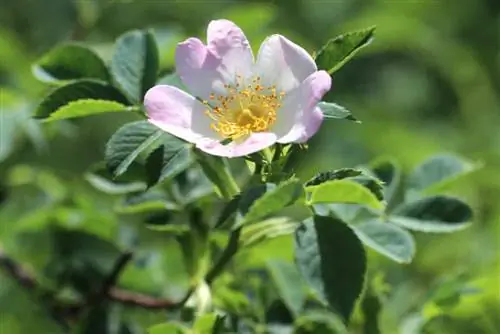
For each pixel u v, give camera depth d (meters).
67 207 0.76
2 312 0.82
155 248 0.75
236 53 0.63
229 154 0.61
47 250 0.78
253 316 0.68
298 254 0.61
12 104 0.78
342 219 0.64
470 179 0.90
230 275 0.69
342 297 0.61
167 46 0.77
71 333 0.70
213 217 0.68
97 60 0.68
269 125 0.62
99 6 0.83
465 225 0.66
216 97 0.63
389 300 0.77
